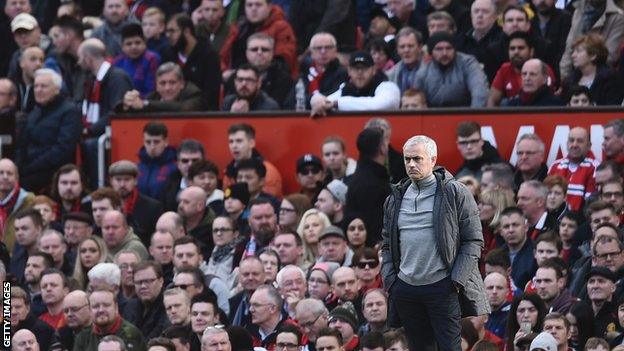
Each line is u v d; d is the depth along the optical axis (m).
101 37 76.88
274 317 59.31
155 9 73.94
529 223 62.44
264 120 69.50
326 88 70.44
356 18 76.75
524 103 67.94
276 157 69.38
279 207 66.44
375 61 71.31
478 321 56.94
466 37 70.44
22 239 66.56
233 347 57.47
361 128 68.56
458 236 49.59
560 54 70.12
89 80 73.19
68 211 69.25
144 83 73.50
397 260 50.00
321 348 56.34
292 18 77.31
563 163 64.88
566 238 60.69
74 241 66.44
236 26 76.88
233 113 69.81
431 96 69.06
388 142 65.50
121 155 70.69
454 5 73.50
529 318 56.28
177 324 60.09
